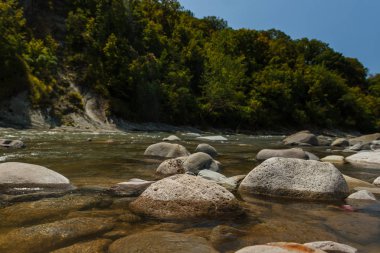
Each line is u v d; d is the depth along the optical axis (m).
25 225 3.78
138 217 4.23
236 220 4.29
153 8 63.75
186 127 41.03
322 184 5.74
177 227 3.91
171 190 4.71
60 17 43.62
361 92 84.25
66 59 37.97
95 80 36.34
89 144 14.81
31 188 5.51
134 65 39.22
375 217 4.62
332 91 71.44
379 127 73.88
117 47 41.84
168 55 50.78
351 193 5.93
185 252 3.02
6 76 28.59
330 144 20.42
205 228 3.91
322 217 4.58
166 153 10.62
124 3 49.62
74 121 29.80
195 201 4.55
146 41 49.47
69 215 4.20
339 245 3.30
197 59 53.66
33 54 33.81
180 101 41.69
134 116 36.53
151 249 3.08
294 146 18.91
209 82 48.38
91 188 5.73
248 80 58.75
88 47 40.91
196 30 69.50
